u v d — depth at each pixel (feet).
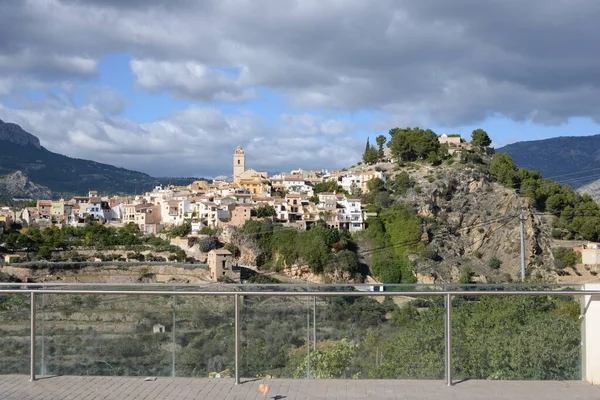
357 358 28.22
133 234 400.26
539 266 341.21
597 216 370.12
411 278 354.33
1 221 407.64
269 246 375.25
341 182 519.60
